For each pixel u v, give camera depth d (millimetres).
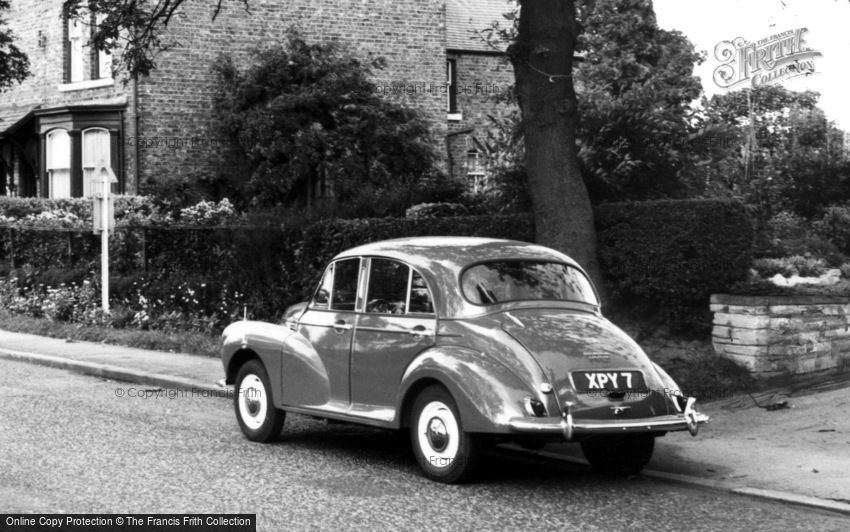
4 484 7711
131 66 16531
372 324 8664
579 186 12031
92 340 18250
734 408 10594
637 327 12453
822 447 8914
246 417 9922
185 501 7305
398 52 28344
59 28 28562
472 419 7598
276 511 7059
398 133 25062
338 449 9531
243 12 26656
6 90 28328
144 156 25875
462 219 13797
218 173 25391
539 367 7598
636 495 7707
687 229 11945
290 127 24234
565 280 8664
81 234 21250
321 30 27547
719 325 11766
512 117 15055
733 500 7562
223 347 10188
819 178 19625
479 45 30344
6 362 16344
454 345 8031
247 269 17172
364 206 16547
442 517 6949
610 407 7660
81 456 8828
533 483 8102
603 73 24266
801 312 11727
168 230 19281
